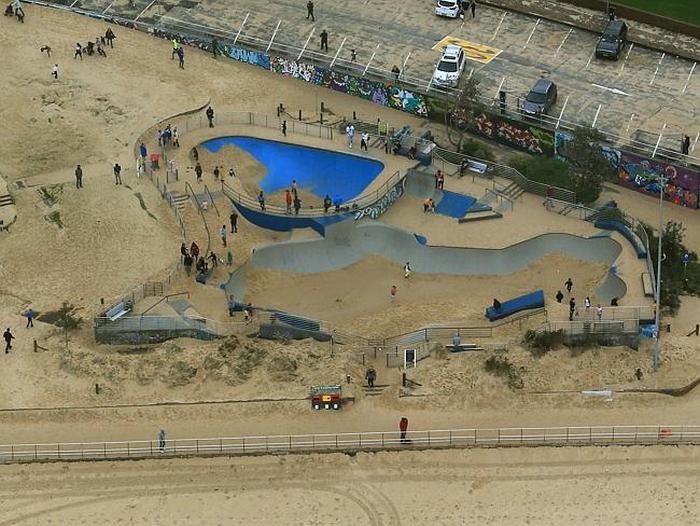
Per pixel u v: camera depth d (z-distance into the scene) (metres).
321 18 155.00
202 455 98.00
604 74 144.88
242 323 109.56
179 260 118.00
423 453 98.19
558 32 152.50
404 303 117.12
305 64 147.12
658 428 100.12
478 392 103.69
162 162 131.25
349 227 123.50
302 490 95.50
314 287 119.12
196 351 107.00
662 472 96.44
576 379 105.06
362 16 155.38
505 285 119.19
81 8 157.25
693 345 108.69
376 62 147.25
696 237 126.31
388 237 123.56
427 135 137.50
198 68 148.62
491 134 139.38
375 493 95.19
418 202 129.50
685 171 128.50
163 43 152.75
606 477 96.19
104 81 144.25
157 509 93.88
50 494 95.00
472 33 152.38
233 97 144.00
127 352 107.69
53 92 141.62
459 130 140.38
